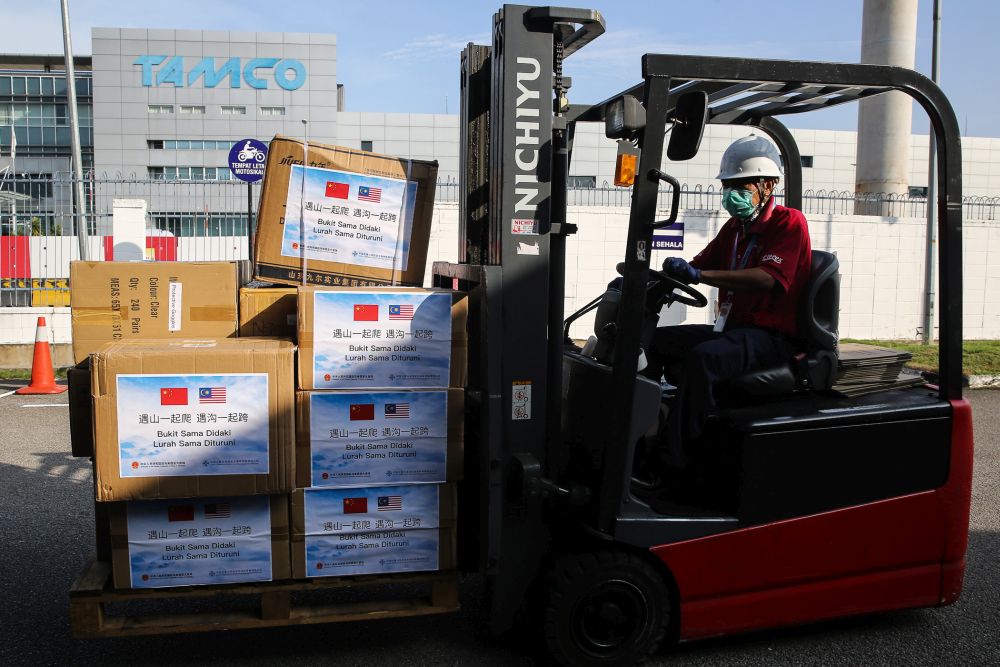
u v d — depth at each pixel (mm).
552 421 3254
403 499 3107
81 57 49531
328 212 3344
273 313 3285
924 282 13141
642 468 3635
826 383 3502
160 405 2848
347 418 3016
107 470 2842
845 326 13023
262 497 3006
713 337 3635
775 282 3357
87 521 5031
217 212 12016
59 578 4184
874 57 13000
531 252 3113
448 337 3080
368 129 51250
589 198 13578
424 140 51281
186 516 2965
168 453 2871
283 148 3285
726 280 3277
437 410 3090
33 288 11203
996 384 10242
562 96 3197
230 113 50656
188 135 50375
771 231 3496
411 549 3143
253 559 3029
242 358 2881
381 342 3023
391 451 3068
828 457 3301
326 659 3383
